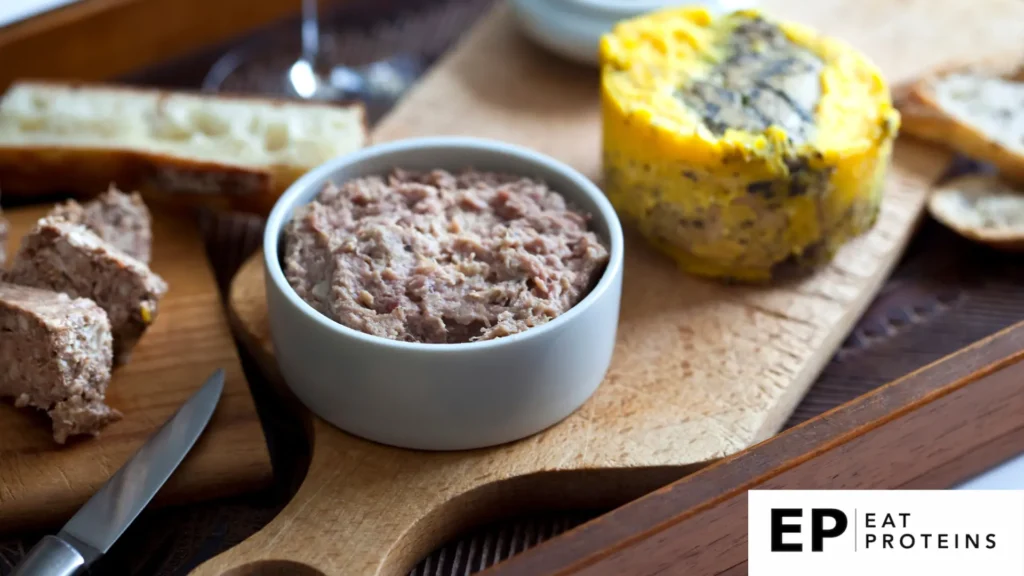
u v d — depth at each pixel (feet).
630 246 1.40
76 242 1.22
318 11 1.79
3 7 1.59
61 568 1.05
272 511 1.18
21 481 1.15
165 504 1.18
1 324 1.16
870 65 1.38
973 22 1.70
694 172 1.30
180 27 1.69
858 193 1.33
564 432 1.20
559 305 1.16
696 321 1.32
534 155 1.29
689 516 1.08
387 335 1.13
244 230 1.45
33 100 1.49
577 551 1.05
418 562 1.16
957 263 1.43
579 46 1.60
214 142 1.45
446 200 1.25
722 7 1.58
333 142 1.44
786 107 1.33
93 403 1.19
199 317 1.31
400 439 1.17
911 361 1.32
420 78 1.68
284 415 1.28
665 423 1.21
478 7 1.82
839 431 1.14
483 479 1.16
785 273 1.36
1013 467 1.24
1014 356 1.19
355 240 1.18
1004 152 1.45
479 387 1.13
